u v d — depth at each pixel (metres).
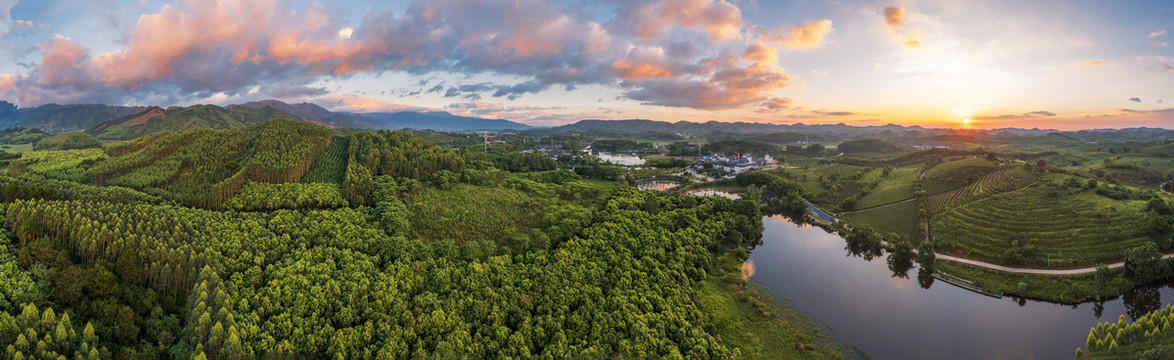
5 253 101.88
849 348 116.56
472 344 101.00
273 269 114.31
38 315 82.69
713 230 184.62
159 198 166.25
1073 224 168.38
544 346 106.12
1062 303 133.25
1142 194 182.25
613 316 114.31
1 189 149.50
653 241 160.88
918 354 113.88
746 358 111.50
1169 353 92.50
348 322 100.94
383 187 188.50
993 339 118.88
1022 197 199.25
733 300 138.88
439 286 118.81
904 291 146.88
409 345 99.81
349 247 131.00
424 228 157.50
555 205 193.88
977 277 151.00
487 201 191.38
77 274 93.12
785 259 175.75
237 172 189.75
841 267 167.62
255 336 92.38
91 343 81.94
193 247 115.25
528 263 138.38
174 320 95.81
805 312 133.62
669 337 111.62
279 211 149.62
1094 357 102.25
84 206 126.12
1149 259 133.25
